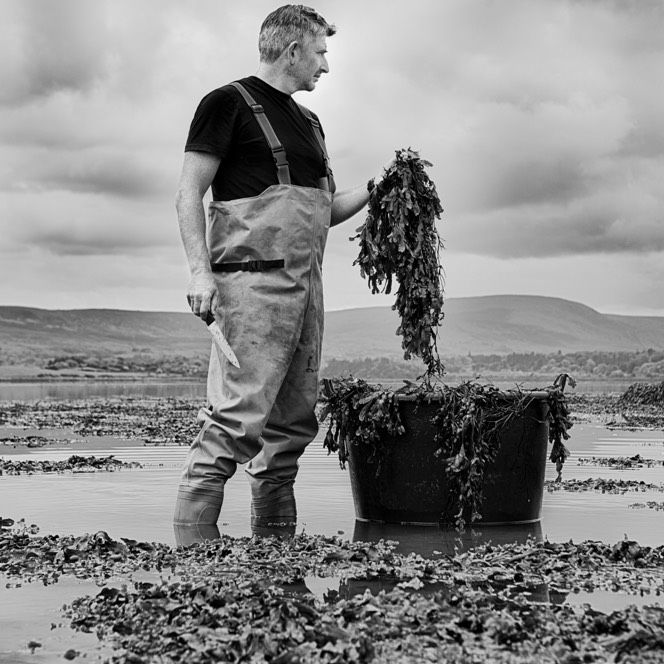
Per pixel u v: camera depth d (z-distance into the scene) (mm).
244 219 5781
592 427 14195
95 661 3061
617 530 5453
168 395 26812
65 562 4527
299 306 5855
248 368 5766
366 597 3623
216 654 3094
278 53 6051
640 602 3744
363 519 6004
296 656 3023
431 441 5746
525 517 5824
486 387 5938
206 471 5770
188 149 5832
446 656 3068
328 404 6180
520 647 3158
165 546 4852
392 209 6172
